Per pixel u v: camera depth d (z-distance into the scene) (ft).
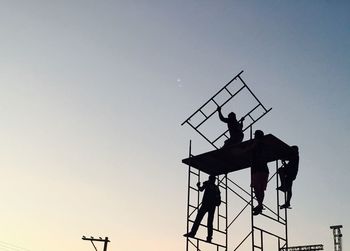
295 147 47.19
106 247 119.55
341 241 199.00
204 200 48.78
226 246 50.96
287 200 47.24
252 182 44.37
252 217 44.34
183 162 51.21
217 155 48.75
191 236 47.50
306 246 137.80
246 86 50.78
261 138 44.62
